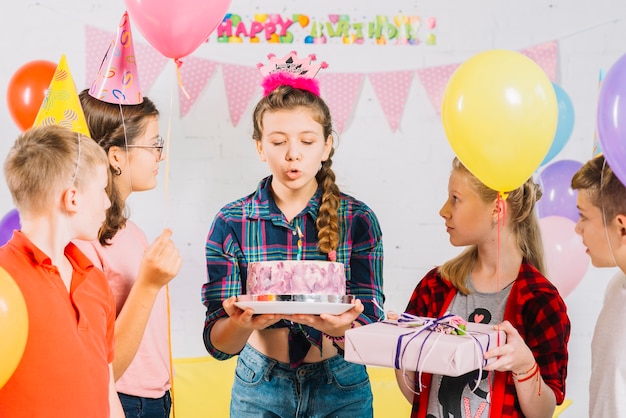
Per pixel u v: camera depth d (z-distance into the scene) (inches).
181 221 126.6
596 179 77.7
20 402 59.8
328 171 88.5
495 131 73.4
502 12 128.4
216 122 126.4
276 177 85.1
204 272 126.6
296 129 83.4
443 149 128.0
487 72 74.6
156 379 87.6
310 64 87.0
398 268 128.3
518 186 76.7
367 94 127.6
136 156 88.1
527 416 74.2
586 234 79.2
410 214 128.3
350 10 127.3
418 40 127.6
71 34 125.3
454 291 80.2
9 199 124.2
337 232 85.6
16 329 55.4
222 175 126.7
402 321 75.3
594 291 128.3
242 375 86.8
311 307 75.9
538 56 125.6
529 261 79.0
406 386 77.2
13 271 61.4
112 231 83.5
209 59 126.5
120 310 83.5
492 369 70.4
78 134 66.8
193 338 126.3
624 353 71.9
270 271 77.6
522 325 75.7
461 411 75.4
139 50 122.8
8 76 124.6
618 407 71.6
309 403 84.5
